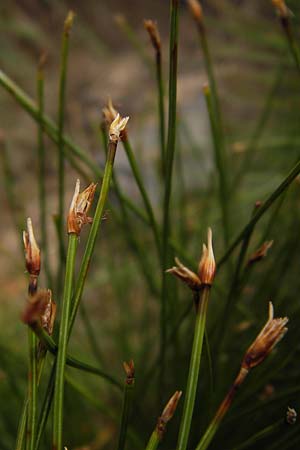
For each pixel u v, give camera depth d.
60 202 0.18
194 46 0.58
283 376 0.18
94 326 0.29
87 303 0.31
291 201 0.23
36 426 0.12
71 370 0.24
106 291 0.31
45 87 0.62
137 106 0.53
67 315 0.12
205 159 0.36
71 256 0.12
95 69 0.62
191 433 0.18
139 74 0.57
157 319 0.27
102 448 0.22
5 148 0.23
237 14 0.33
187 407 0.12
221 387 0.18
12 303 0.33
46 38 0.66
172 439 0.19
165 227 0.17
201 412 0.18
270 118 0.33
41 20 0.67
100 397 0.24
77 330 0.28
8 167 0.23
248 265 0.16
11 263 0.38
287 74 0.30
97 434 0.21
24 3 0.67
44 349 0.13
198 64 0.52
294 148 0.27
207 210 0.25
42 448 0.18
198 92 0.48
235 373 0.18
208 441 0.13
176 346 0.18
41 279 0.33
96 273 0.32
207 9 0.55
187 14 0.62
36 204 0.47
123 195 0.18
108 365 0.26
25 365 0.20
